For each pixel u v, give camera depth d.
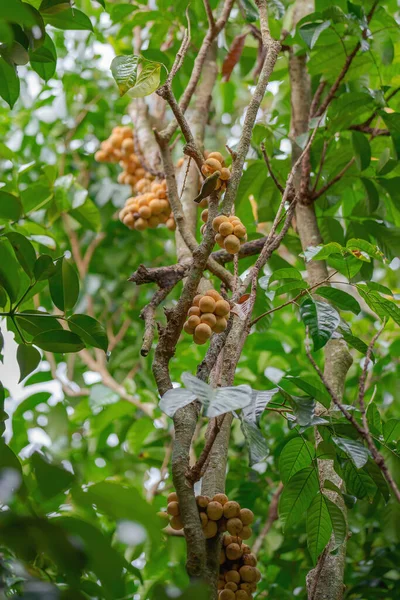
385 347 4.77
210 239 3.09
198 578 2.85
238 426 4.49
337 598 3.20
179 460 2.95
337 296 3.31
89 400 4.51
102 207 5.67
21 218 4.27
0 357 3.38
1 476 2.55
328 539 3.20
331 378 3.56
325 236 4.14
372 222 4.05
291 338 5.00
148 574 3.90
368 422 3.30
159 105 4.68
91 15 5.54
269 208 4.21
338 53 4.07
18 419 4.54
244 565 3.04
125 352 5.32
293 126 4.20
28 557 2.65
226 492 4.35
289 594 4.16
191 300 3.07
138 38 4.87
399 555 4.07
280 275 3.30
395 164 4.02
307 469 3.24
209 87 4.36
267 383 4.59
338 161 4.11
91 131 5.89
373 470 3.24
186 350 4.71
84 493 2.51
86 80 5.68
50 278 3.26
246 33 4.46
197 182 3.94
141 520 2.48
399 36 4.33
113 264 5.61
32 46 3.23
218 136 4.96
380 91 4.00
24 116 5.61
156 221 4.07
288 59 4.32
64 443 4.11
